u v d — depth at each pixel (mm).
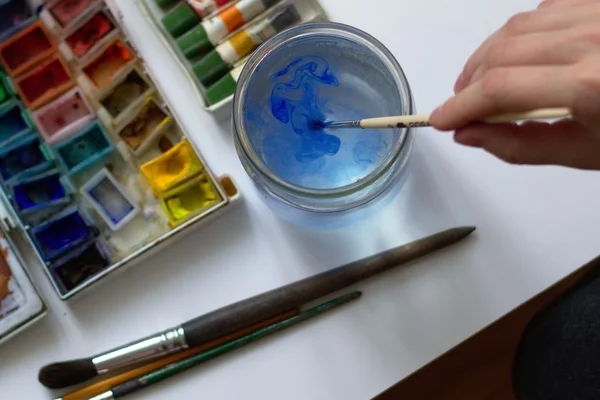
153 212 502
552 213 496
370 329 487
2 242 480
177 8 499
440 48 521
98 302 500
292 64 452
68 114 506
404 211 503
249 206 508
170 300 500
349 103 467
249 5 489
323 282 481
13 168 497
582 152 338
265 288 500
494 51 323
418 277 494
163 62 523
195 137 516
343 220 470
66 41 501
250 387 482
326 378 481
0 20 506
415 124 339
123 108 510
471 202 502
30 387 492
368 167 447
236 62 502
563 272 489
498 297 488
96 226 499
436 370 849
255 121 447
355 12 523
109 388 484
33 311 479
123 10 523
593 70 273
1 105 498
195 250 505
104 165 508
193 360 480
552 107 283
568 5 327
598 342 514
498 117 300
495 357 852
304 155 453
